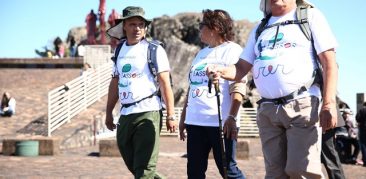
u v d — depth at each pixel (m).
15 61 35.41
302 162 4.47
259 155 16.56
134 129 6.38
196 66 6.22
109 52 33.22
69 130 20.27
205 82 6.12
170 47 42.50
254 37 4.94
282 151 4.71
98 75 25.47
